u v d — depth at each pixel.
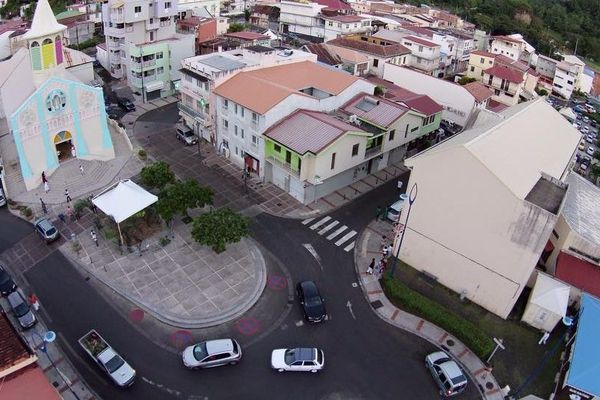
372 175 61.97
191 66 64.12
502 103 92.62
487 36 146.88
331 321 40.34
